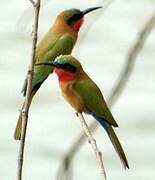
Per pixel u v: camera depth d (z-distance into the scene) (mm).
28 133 18156
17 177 6750
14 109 19500
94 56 22688
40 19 19891
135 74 21016
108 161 16797
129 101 19922
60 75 9055
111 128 8773
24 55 23062
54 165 16734
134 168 16641
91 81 9156
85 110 9078
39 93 20281
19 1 26734
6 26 24203
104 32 23375
